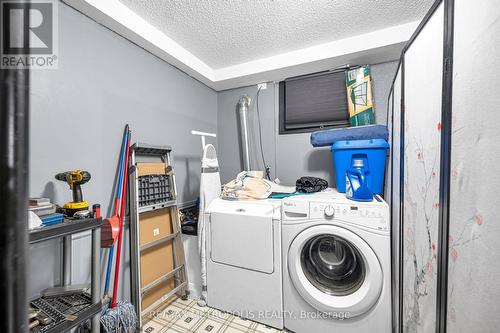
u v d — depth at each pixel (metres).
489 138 0.47
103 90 1.38
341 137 1.72
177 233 1.72
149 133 1.71
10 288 0.25
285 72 2.13
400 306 1.18
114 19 1.32
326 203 1.26
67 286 1.07
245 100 2.38
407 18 1.54
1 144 0.25
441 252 0.65
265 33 1.69
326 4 1.39
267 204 1.49
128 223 1.48
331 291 1.29
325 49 1.85
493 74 0.46
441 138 0.66
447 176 0.62
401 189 1.16
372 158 1.55
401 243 1.16
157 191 1.65
